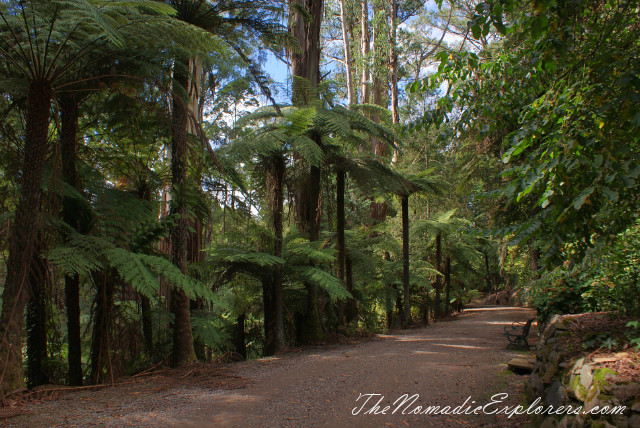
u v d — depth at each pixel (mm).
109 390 5637
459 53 3398
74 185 6797
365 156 11211
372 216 18188
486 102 3627
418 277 16047
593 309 6027
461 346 9117
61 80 6125
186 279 6477
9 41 5465
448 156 20328
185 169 7621
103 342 6777
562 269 4371
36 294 6465
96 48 5879
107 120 7871
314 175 10508
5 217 5449
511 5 2352
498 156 11812
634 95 2025
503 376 5766
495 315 18781
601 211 2568
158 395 5324
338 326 11414
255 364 7523
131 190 8242
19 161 6145
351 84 23875
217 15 7809
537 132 2510
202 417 4410
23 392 5062
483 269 33625
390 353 8305
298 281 10922
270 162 9750
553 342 4285
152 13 6965
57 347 7227
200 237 10406
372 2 24250
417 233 18438
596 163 2039
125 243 6535
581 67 2639
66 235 6137
